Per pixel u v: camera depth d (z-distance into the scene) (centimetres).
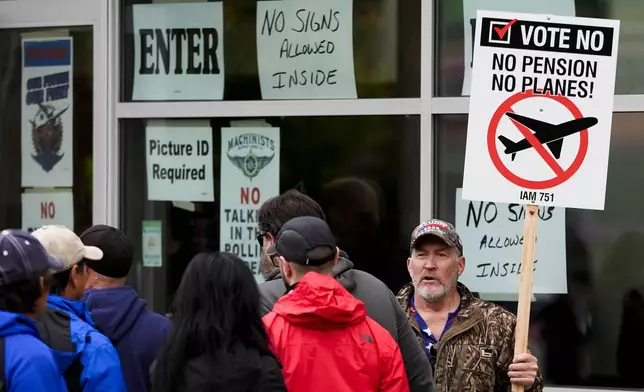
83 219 1469
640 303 1268
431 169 1323
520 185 1023
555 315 1290
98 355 861
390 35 1348
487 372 1060
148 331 966
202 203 1416
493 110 1028
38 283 796
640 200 1266
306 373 818
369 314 902
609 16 1280
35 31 1482
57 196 1478
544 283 1294
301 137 1379
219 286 784
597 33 1023
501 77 1028
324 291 822
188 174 1421
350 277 915
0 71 1495
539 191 1023
